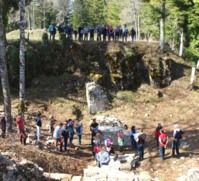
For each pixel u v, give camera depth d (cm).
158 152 2902
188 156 2777
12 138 2800
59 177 2294
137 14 7406
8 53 3934
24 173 2012
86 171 2498
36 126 2953
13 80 3875
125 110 3722
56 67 4019
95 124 2994
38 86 3888
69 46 4109
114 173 2466
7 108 2892
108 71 4019
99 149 2764
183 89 4038
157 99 3897
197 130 3281
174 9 4441
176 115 3650
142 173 2559
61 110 3650
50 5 8875
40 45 4103
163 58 4153
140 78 4084
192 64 4441
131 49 4144
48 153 2688
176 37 6034
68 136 2952
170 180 2450
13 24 6006
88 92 3703
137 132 3067
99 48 4128
